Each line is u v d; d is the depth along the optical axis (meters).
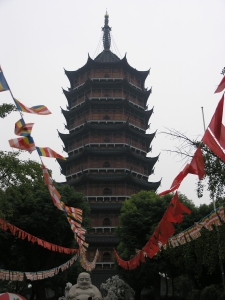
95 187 60.91
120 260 25.36
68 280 43.50
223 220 14.34
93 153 61.59
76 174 63.09
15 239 37.12
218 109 6.09
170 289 57.53
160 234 13.31
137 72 69.19
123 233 44.19
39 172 20.36
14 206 35.12
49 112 10.49
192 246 22.77
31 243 36.75
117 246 53.31
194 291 38.12
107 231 59.28
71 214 17.36
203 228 17.73
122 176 60.38
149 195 48.28
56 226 36.88
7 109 20.22
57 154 10.75
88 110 65.38
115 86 66.25
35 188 38.59
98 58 71.44
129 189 61.44
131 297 33.81
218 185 15.77
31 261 38.34
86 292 18.83
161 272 41.28
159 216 43.31
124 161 62.16
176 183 8.09
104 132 63.84
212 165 15.41
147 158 64.62
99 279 55.34
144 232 43.25
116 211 60.28
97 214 60.12
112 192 60.69
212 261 18.33
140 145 66.25
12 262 39.31
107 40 74.81
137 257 19.67
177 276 44.34
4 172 19.64
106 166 62.09
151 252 16.25
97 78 66.81
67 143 67.19
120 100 65.44
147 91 68.25
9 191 19.89
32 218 35.78
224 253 16.91
